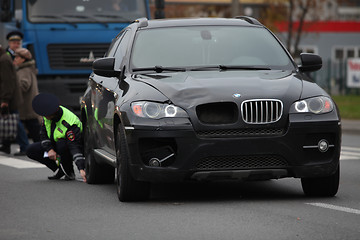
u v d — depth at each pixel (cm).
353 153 3828
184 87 2095
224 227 1755
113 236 1681
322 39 15212
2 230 1778
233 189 2442
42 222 1877
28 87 4069
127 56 2392
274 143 2025
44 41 4700
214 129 2022
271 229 1722
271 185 2541
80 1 4769
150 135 2034
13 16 4769
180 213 1962
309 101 2075
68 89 4747
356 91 11569
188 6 10444
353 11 16462
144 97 2084
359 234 1652
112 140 2294
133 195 2152
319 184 2192
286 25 12725
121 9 4791
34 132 4100
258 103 2041
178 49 2395
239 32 2478
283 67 2355
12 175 2955
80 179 2814
